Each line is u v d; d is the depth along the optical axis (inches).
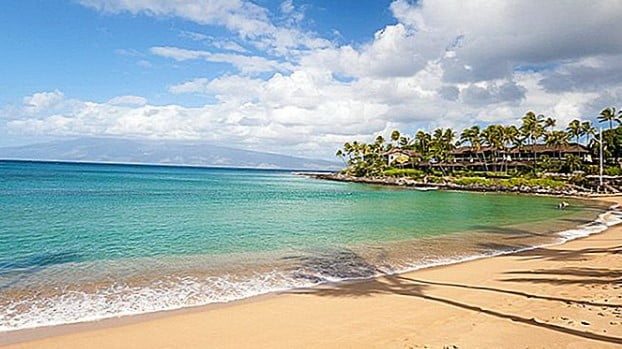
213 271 616.4
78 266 632.4
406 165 5187.0
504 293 499.8
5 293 489.1
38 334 370.3
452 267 664.4
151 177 4790.8
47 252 736.3
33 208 1446.9
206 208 1608.0
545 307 428.8
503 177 3865.7
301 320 406.6
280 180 5403.5
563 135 4271.7
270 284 551.8
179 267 637.9
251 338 359.9
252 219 1288.1
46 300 466.3
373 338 352.5
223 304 464.8
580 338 335.0
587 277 569.9
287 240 908.6
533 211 1715.1
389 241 914.1
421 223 1248.8
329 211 1587.1
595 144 4074.8
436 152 4726.9
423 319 401.7
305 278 585.3
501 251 818.2
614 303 433.7
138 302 466.6
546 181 3302.2
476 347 323.0
